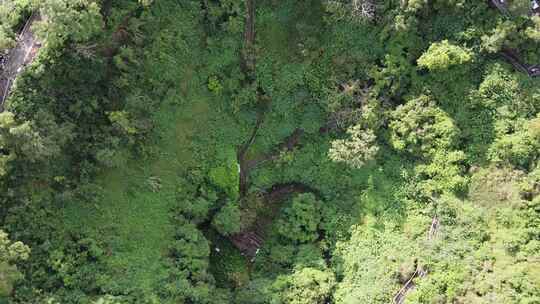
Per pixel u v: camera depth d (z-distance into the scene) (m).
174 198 61.75
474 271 57.47
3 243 50.97
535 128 58.78
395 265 59.53
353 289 59.78
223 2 61.34
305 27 62.41
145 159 61.09
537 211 58.38
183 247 59.72
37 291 54.31
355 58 62.34
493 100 60.56
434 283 57.66
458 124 61.47
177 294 57.66
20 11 55.09
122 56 57.81
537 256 56.94
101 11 56.81
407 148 62.50
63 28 51.28
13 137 51.62
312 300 58.53
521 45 59.88
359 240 61.75
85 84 56.88
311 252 61.91
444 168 61.09
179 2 61.47
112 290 56.31
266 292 59.03
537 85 60.44
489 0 59.72
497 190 60.03
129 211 59.81
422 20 61.09
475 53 60.44
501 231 58.97
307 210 62.31
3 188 54.56
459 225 60.06
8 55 55.03
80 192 57.47
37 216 55.72
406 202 62.16
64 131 54.62
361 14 59.62
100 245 57.81
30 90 54.00
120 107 59.16
